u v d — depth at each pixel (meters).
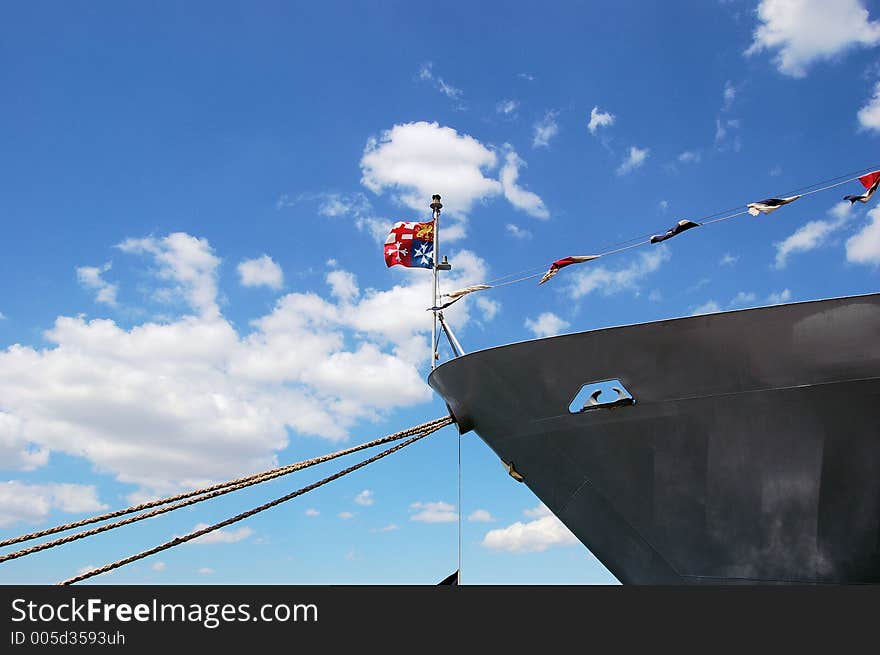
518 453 11.30
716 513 9.47
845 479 8.69
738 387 8.86
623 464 9.94
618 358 9.43
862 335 8.15
